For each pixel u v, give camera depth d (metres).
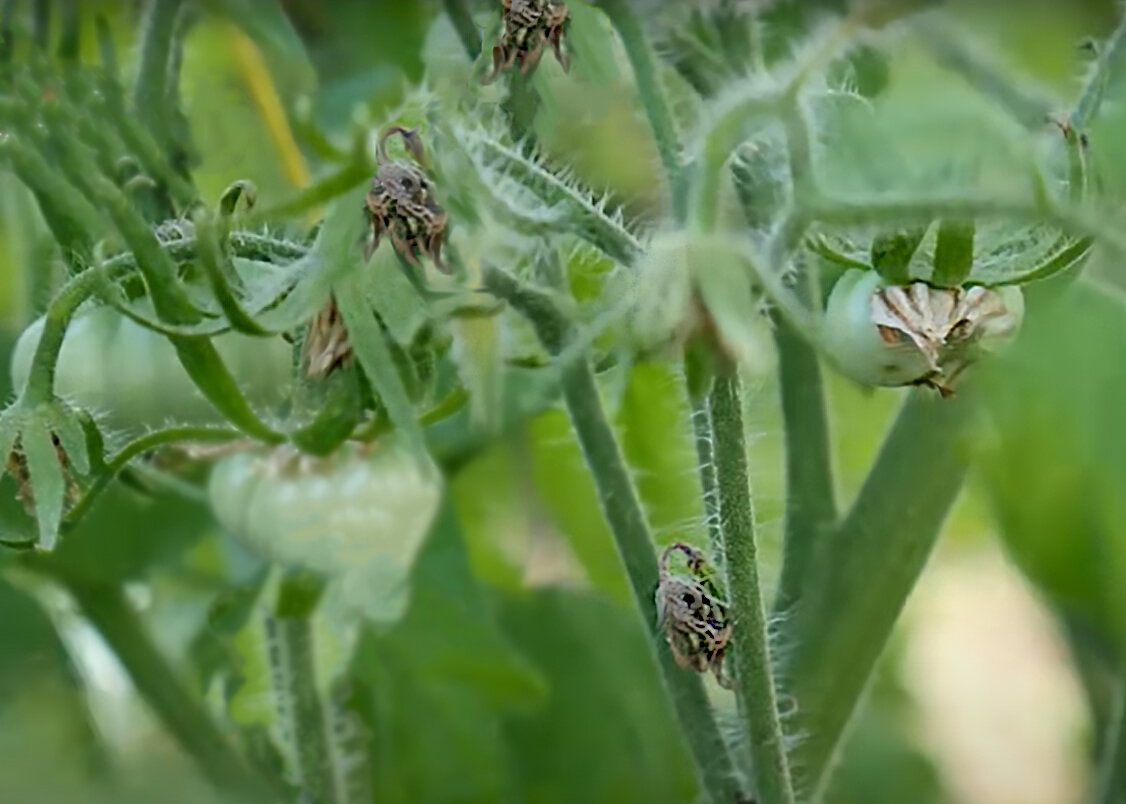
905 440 0.42
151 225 0.38
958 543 0.56
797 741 0.42
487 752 0.52
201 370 0.37
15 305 0.45
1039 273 0.36
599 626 0.54
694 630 0.38
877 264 0.36
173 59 0.43
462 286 0.38
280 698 0.46
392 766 0.51
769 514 0.46
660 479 0.47
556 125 0.39
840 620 0.42
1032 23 0.43
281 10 0.47
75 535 0.46
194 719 0.47
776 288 0.35
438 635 0.51
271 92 0.47
